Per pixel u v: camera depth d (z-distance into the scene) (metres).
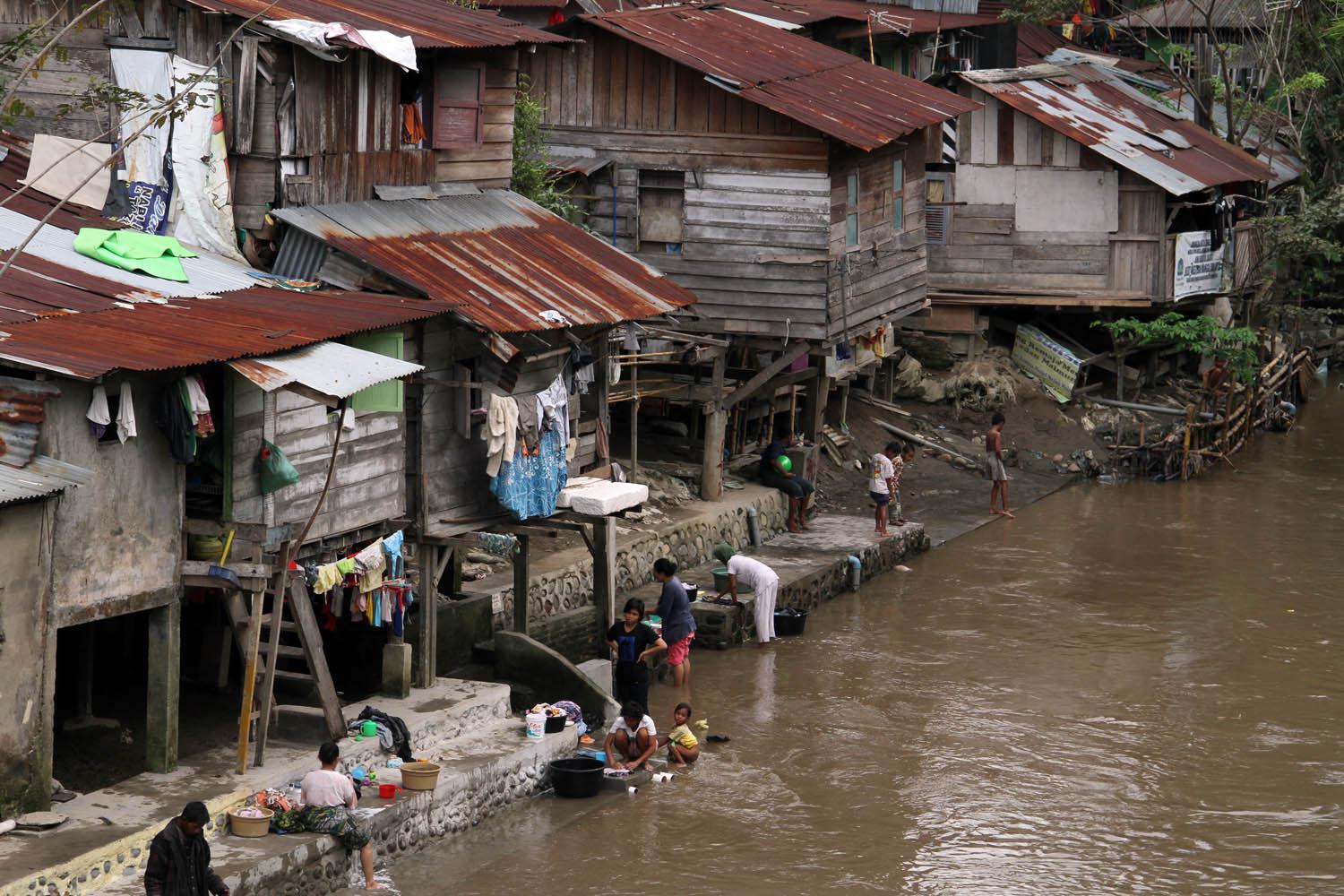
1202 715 29.44
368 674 27.06
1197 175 50.06
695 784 25.83
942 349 50.22
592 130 38.88
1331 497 45.47
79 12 26.48
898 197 41.84
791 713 29.09
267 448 22.39
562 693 27.50
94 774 21.83
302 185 26.06
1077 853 23.72
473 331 25.36
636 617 28.53
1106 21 71.44
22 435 19.38
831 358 40.34
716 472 37.78
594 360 30.09
